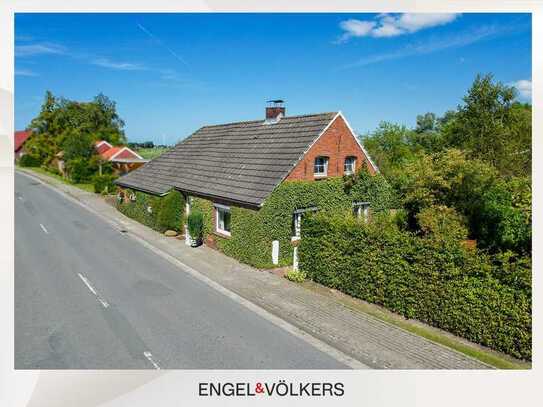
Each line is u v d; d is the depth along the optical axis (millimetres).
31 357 9164
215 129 25828
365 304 12406
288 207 16578
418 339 10109
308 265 14492
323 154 18297
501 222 17328
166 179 23281
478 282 9844
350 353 9492
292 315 11445
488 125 24172
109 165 48469
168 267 15984
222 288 13758
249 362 9102
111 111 86625
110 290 13359
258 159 18922
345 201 18953
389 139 40625
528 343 8945
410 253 11242
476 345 9859
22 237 20391
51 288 13469
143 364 8945
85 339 10047
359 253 12625
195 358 9250
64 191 39594
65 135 63156
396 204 21531
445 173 20078
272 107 21625
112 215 27188
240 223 16594
